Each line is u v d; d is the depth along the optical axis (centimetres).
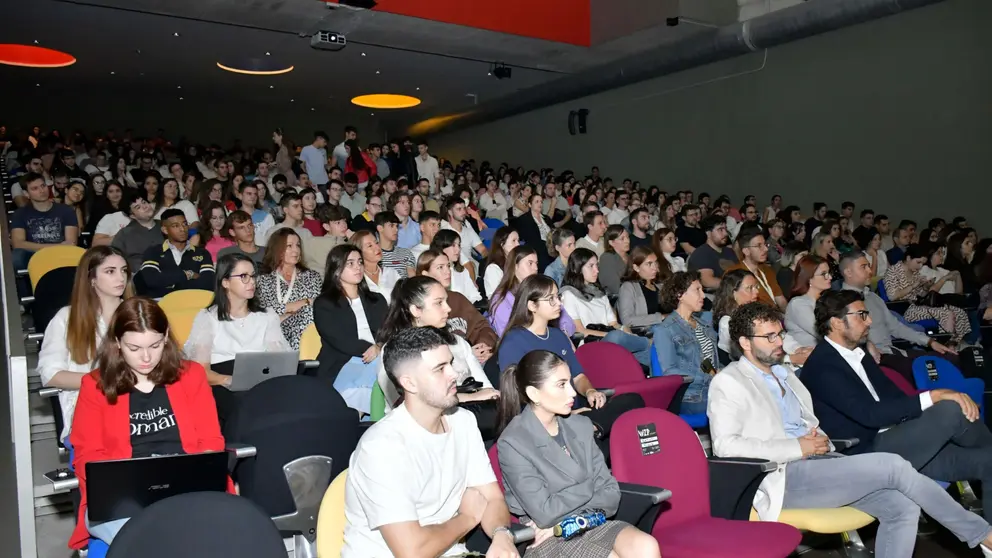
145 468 239
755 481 307
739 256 625
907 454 362
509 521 252
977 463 365
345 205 982
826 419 377
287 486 293
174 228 557
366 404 406
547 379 272
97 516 238
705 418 450
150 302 283
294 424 291
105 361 280
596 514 265
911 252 715
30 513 295
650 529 279
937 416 357
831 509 331
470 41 1173
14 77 1536
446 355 238
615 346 433
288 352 369
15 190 841
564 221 1056
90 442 275
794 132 1191
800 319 507
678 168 1380
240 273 400
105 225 709
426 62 1330
